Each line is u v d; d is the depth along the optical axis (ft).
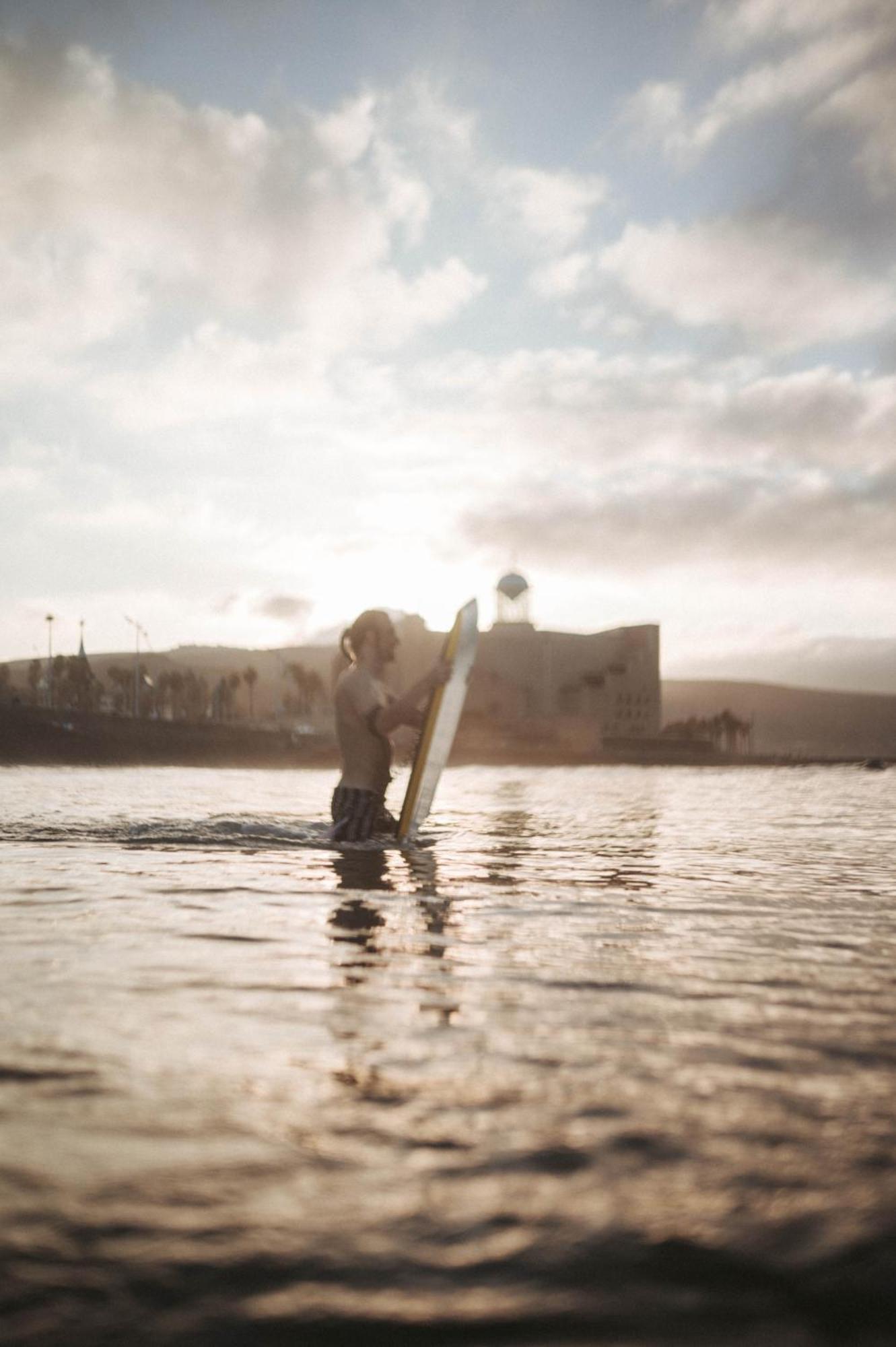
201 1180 4.30
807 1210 4.05
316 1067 5.83
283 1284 3.51
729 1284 3.51
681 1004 7.45
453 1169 4.44
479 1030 6.68
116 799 43.75
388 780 21.61
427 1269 3.61
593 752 565.94
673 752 611.06
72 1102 5.22
